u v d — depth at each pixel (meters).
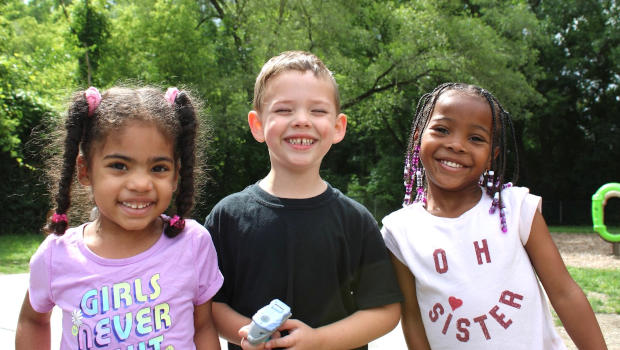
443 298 1.73
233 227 1.72
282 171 1.73
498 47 14.52
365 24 16.09
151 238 1.60
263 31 12.70
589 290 5.76
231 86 12.82
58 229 1.56
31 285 1.55
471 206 1.85
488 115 1.82
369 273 1.75
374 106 15.09
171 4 13.91
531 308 1.70
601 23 20.80
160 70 13.45
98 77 13.61
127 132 1.47
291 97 1.67
